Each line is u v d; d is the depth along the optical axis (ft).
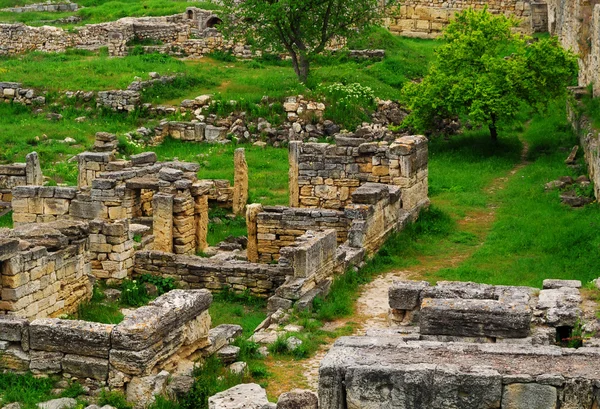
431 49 203.00
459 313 56.85
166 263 92.63
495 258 96.53
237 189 120.37
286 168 140.77
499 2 217.56
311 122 157.58
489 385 43.47
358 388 44.32
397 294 64.90
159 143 154.40
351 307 82.69
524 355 46.16
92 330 57.82
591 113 139.74
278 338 69.87
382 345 47.73
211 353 64.08
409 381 43.91
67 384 58.13
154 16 224.74
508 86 144.46
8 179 127.03
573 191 117.60
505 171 134.10
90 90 169.37
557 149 140.56
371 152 112.57
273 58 196.65
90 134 155.53
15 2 252.42
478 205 118.01
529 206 114.62
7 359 59.26
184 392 57.57
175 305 60.54
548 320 58.95
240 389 51.19
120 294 88.07
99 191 103.81
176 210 101.24
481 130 155.33
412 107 149.79
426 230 108.27
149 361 57.57
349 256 92.63
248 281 90.07
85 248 84.07
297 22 170.81
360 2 171.53
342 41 193.47
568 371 44.06
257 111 158.92
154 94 168.45
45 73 178.91
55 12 247.29
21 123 159.22
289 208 104.17
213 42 199.41
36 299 76.02
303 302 79.97
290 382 62.64
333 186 114.93
